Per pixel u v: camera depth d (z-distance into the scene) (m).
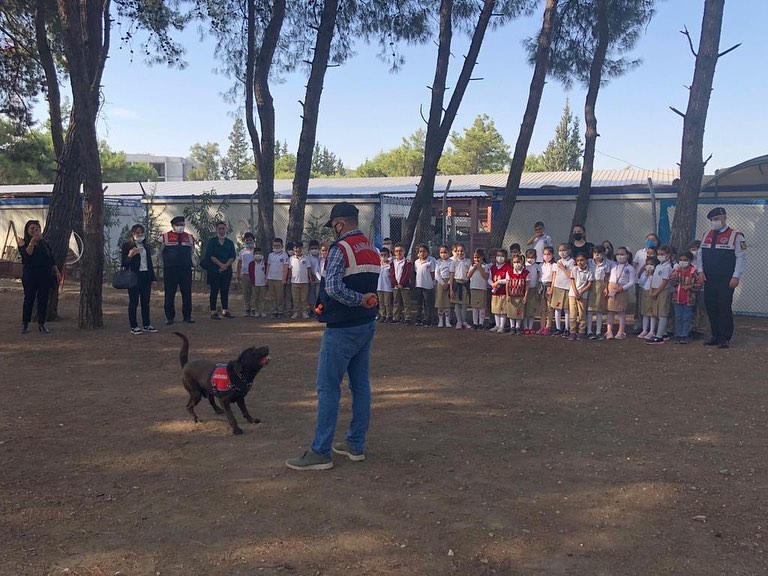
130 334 11.34
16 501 4.53
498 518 4.24
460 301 12.06
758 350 9.91
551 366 8.90
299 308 13.48
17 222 23.48
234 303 16.23
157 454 5.48
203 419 6.45
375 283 5.16
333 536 4.00
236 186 25.80
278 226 20.27
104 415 6.59
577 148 65.50
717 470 5.06
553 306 11.25
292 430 6.10
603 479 4.90
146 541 3.95
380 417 6.52
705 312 11.21
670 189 15.00
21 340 10.66
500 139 72.19
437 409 6.78
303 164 15.70
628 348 10.15
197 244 20.39
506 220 14.41
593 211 15.78
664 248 10.59
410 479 4.89
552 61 17.19
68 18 10.92
